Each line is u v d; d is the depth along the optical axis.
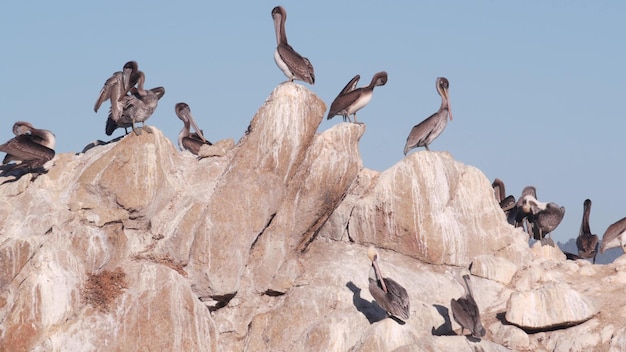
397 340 20.83
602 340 22.06
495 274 24.94
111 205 24.02
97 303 22.05
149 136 24.34
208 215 23.66
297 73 24.56
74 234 22.69
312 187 24.44
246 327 23.67
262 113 24.38
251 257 24.19
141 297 22.23
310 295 23.44
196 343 22.34
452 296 24.41
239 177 24.05
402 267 25.02
